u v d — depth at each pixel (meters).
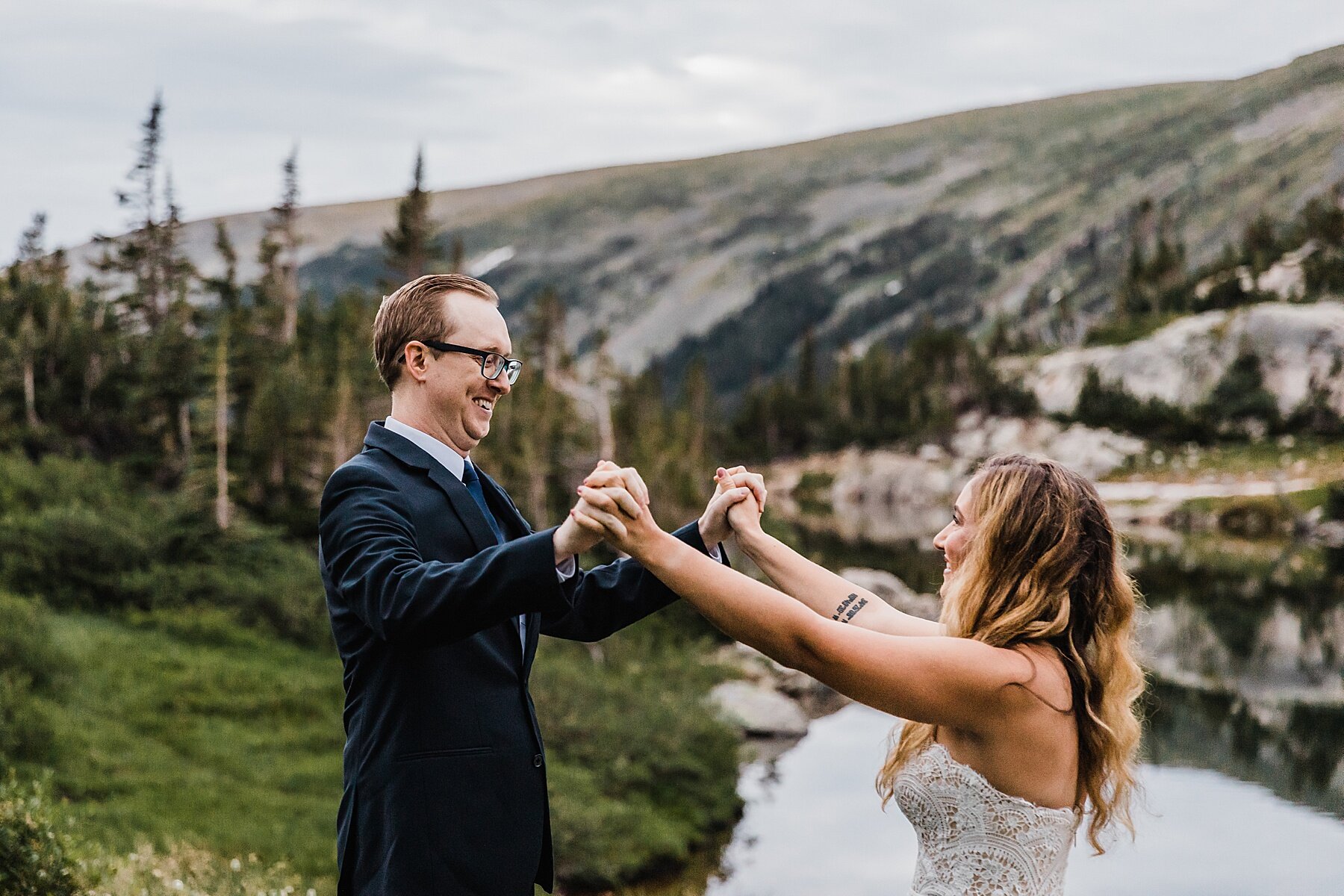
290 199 67.12
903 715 2.43
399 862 2.59
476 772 2.65
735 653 31.33
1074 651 2.61
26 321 41.62
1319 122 189.00
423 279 2.97
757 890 15.18
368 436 2.92
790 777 21.75
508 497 3.12
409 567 2.44
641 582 3.10
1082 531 2.66
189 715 19.03
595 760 18.59
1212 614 39.72
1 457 33.09
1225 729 25.02
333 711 20.66
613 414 70.94
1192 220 181.00
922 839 2.72
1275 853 16.94
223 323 42.31
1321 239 109.94
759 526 3.20
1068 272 197.62
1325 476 77.44
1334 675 30.19
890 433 120.56
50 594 24.59
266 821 14.41
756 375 195.00
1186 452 90.12
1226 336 97.00
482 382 2.92
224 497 30.38
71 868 6.17
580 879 14.99
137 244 61.69
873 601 3.07
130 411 41.34
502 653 2.81
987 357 127.00
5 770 13.94
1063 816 2.62
